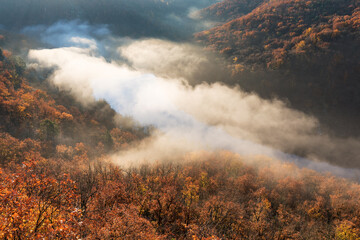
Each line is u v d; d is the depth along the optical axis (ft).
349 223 175.22
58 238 41.83
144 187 143.84
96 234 57.00
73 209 53.21
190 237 92.94
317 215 213.66
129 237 62.80
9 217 38.88
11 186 47.19
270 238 145.48
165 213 117.08
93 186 120.16
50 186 55.06
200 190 208.74
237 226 138.51
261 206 177.78
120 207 89.25
